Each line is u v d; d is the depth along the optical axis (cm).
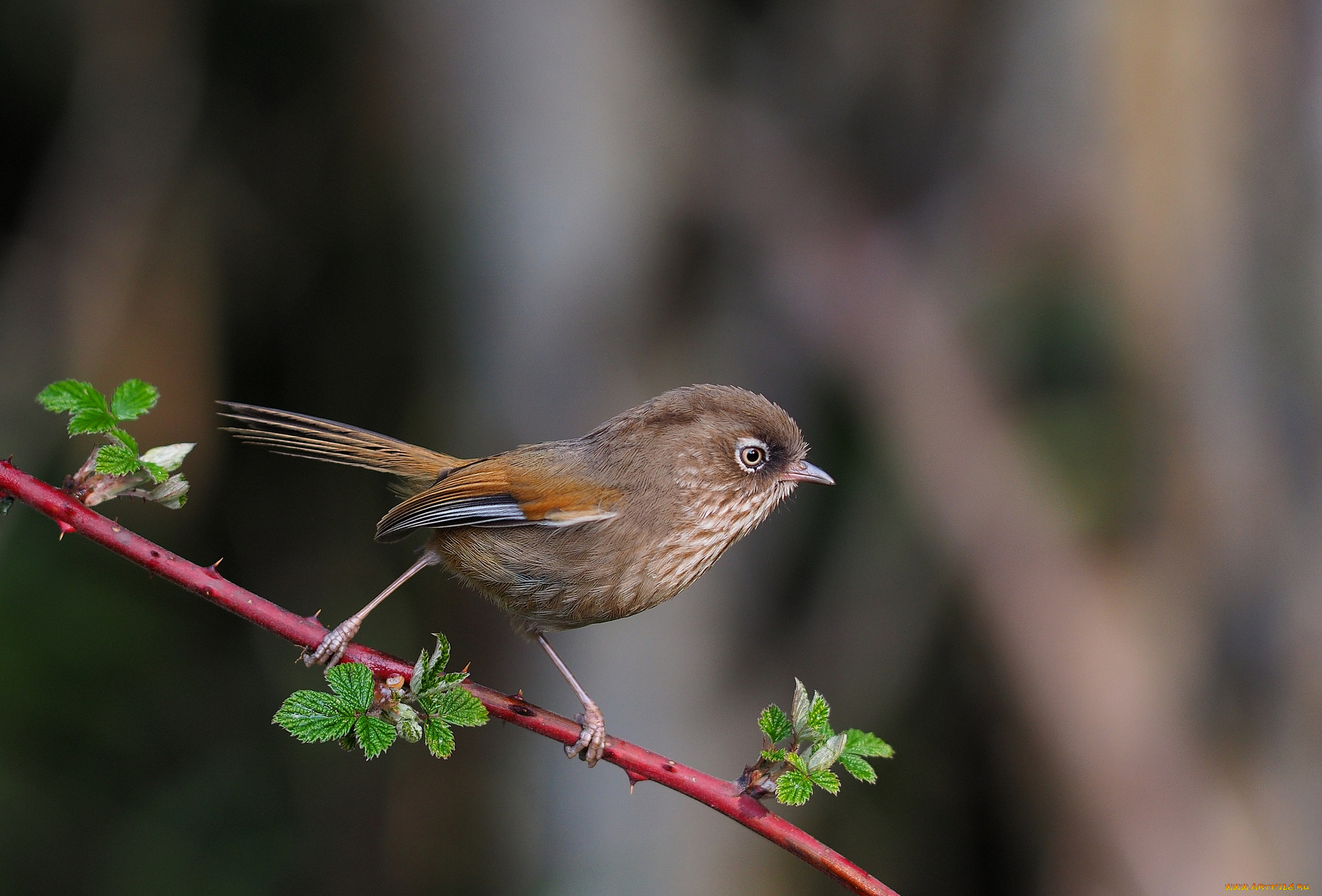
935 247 1278
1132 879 1102
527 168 1167
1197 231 1128
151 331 1316
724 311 1225
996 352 1249
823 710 519
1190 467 1144
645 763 554
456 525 684
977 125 1280
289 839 1388
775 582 1254
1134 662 1133
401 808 1350
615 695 1119
